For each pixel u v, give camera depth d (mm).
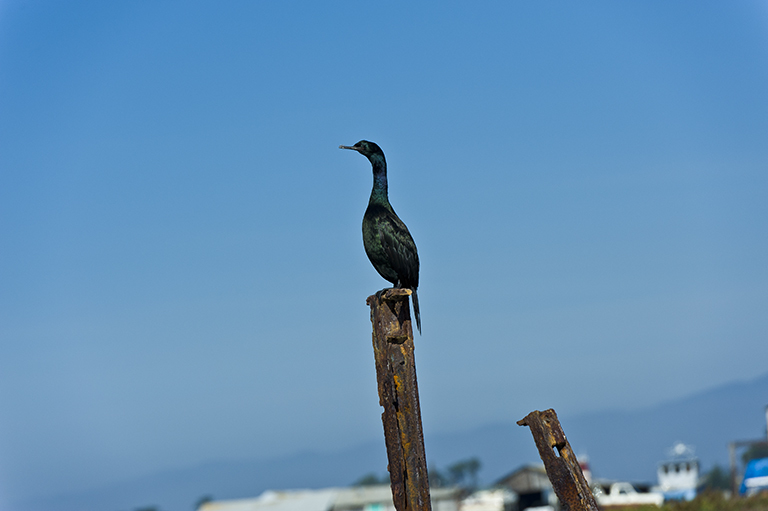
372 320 7426
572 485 6430
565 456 6602
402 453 6988
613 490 49031
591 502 6422
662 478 67125
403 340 7203
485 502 71688
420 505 6863
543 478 60531
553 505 53750
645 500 41719
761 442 45312
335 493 69312
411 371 7156
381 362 7230
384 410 7188
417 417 7070
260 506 67625
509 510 60656
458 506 63500
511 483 61812
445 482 153250
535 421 6691
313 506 64125
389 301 7230
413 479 6941
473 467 181750
